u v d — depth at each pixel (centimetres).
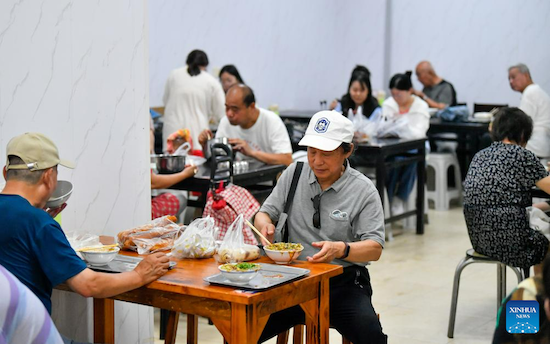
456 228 705
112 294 252
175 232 311
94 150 332
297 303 262
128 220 353
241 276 248
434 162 788
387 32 1030
